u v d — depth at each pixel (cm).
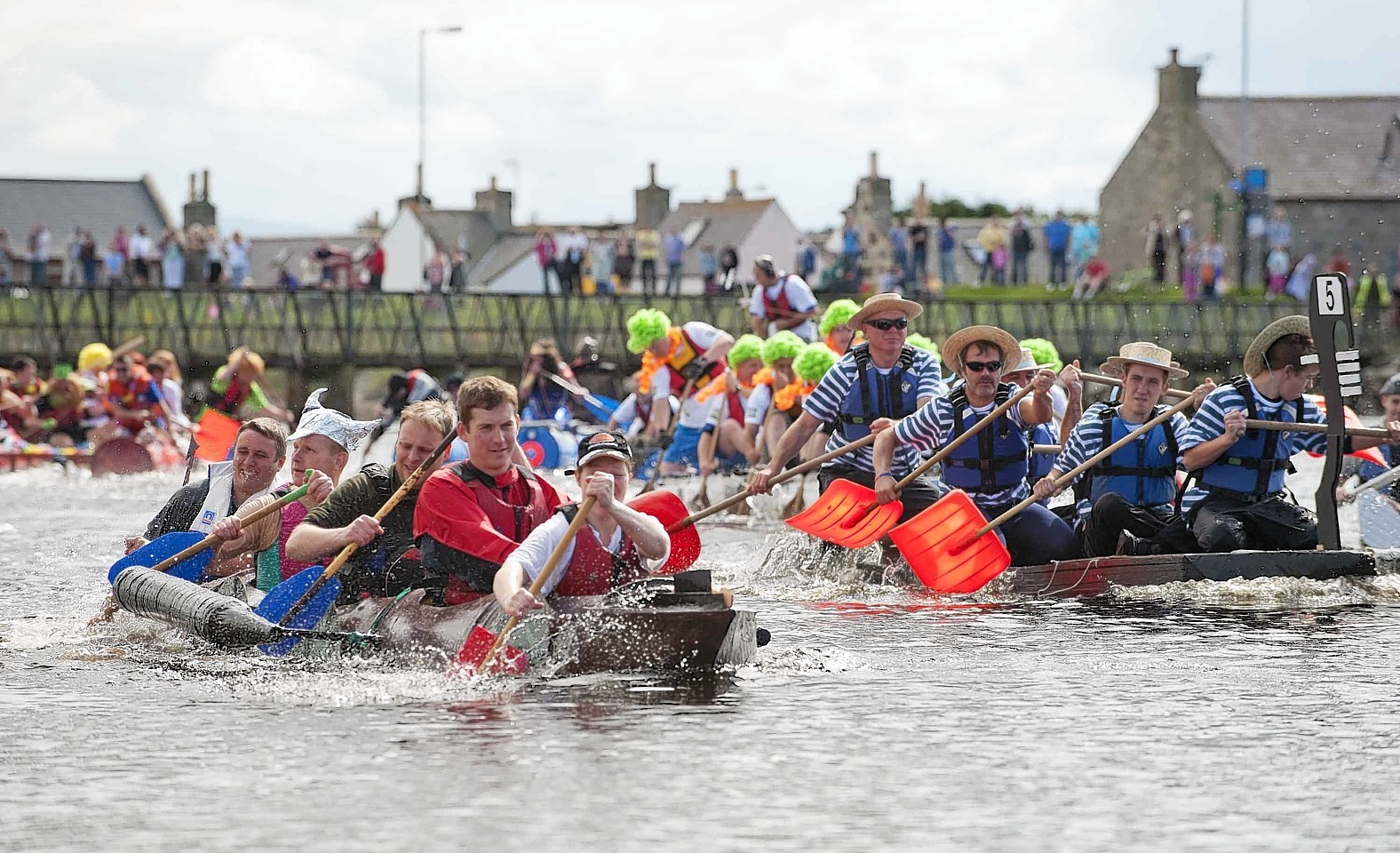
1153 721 1205
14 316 6319
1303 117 10806
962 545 1803
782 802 1006
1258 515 1905
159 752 1120
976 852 920
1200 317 7094
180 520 1625
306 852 919
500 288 13825
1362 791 1029
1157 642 1529
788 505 2938
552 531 1356
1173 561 1817
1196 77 11019
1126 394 1959
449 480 1380
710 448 3081
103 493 3509
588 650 1352
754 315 3456
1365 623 1636
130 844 933
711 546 2452
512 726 1188
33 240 7319
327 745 1138
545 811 988
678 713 1223
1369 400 7056
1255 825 963
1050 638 1555
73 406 4294
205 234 7625
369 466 1489
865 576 1977
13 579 2033
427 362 6712
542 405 4184
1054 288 8538
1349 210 10388
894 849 925
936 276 11119
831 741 1147
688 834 947
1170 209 11044
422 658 1354
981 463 1947
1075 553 1955
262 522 1565
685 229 13788
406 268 14212
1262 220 8600
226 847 928
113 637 1551
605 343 6869
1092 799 1015
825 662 1424
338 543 1424
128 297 6381
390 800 1009
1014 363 1959
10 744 1145
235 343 6500
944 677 1365
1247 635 1565
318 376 6712
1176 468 1977
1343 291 1853
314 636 1406
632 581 1414
